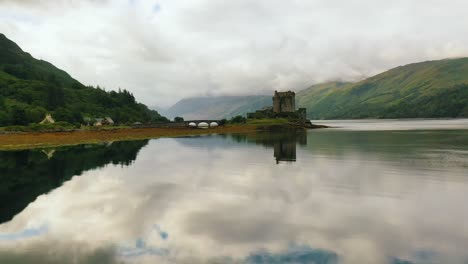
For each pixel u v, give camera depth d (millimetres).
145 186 33250
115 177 38500
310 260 16359
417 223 21172
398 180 34219
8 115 137500
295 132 149750
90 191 31406
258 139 104688
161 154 63312
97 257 16922
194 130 153875
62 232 20562
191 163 49719
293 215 23266
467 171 38688
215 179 36500
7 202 27703
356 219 22156
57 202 27531
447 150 60406
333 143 81875
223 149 72250
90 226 21562
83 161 53156
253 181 35125
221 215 23469
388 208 24500
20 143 85188
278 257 16734
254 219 22500
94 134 112625
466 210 23703
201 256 16953
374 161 48188
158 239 19250
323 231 20125
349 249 17562
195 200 27547
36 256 17047
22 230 20969
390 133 119875
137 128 148500
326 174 38375
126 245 18484
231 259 16578
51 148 75812
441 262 15984
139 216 23531
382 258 16484
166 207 25609
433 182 33000
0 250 17891
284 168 43469
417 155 53906
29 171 43438
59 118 158000
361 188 30953
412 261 16109
